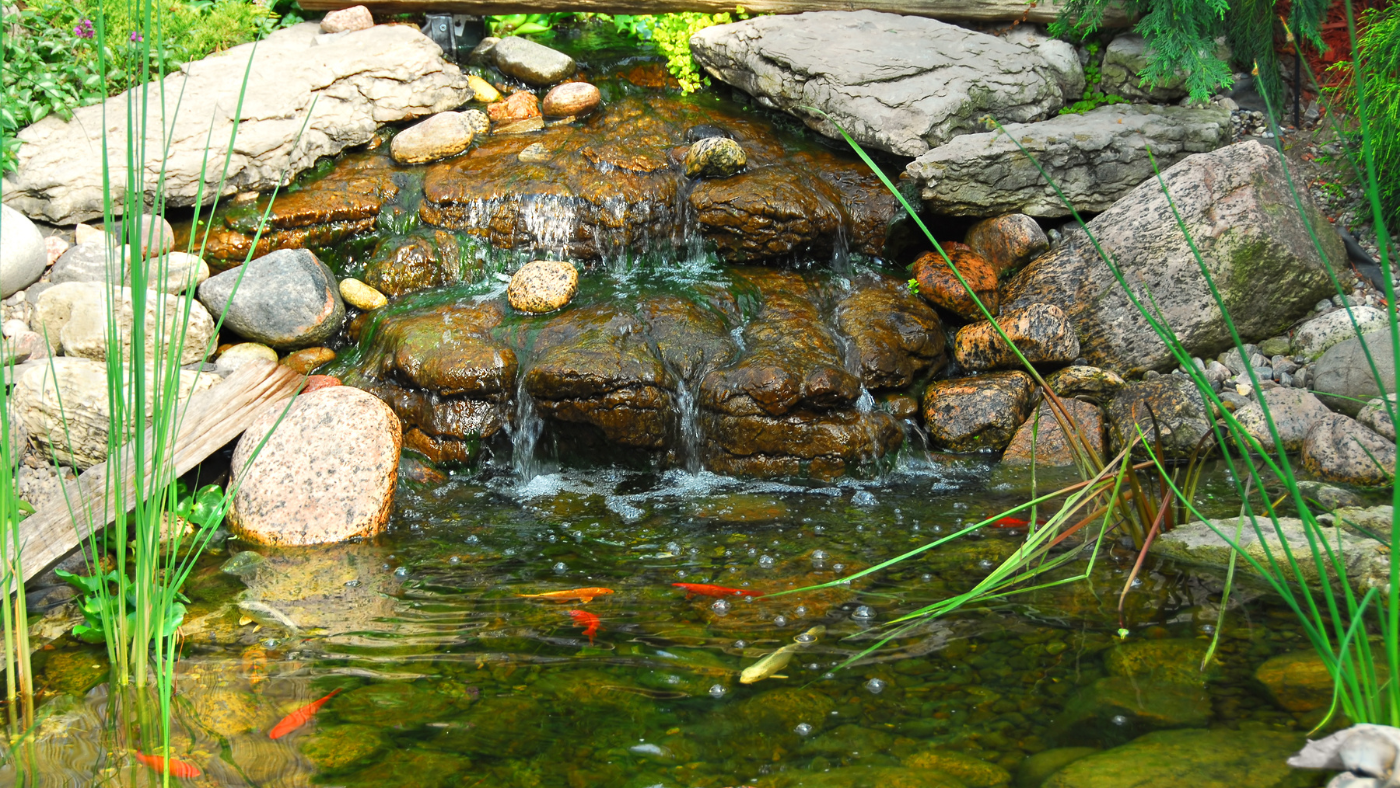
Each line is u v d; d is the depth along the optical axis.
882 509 4.68
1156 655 2.91
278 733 2.62
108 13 6.49
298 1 7.91
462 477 5.33
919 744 2.51
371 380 5.55
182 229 6.17
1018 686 2.78
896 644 3.09
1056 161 6.44
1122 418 5.38
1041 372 5.90
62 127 6.16
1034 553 3.23
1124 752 2.41
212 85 6.71
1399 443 2.13
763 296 6.16
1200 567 3.53
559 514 4.71
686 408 5.46
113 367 2.84
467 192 6.60
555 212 6.51
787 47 7.33
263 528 4.26
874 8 7.89
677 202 6.65
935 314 6.04
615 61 8.26
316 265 6.00
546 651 3.12
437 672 2.98
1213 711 2.59
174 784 2.38
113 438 2.86
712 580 3.78
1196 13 6.60
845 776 2.38
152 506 2.89
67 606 3.52
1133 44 7.16
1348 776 2.20
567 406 5.33
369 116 7.09
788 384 5.22
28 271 5.50
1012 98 6.93
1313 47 7.03
